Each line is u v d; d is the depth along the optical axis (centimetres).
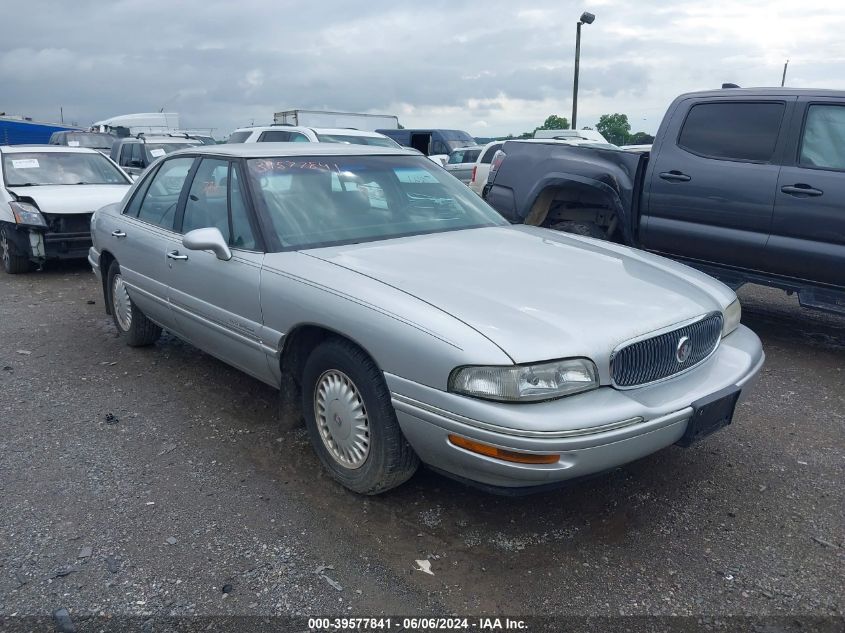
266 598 277
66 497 351
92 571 293
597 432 272
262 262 371
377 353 304
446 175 487
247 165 410
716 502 347
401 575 290
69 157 1017
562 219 748
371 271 337
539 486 286
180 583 286
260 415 449
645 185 654
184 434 422
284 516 333
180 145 1614
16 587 283
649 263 390
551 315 296
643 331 299
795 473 377
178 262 440
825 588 283
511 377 268
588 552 307
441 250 374
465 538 315
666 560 302
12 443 412
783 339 627
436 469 310
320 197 410
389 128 1997
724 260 616
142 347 585
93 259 601
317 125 1844
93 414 453
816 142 550
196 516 333
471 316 290
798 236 557
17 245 888
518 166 744
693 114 626
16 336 630
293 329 352
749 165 581
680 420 296
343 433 340
